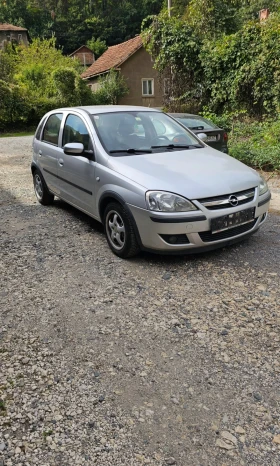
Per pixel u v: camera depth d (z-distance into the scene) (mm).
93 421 2307
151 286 3844
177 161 4543
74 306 3541
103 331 3164
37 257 4645
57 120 6070
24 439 2197
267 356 2834
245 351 2891
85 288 3855
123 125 5121
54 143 6035
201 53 16703
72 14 65250
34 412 2381
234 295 3637
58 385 2598
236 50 15289
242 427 2250
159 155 4711
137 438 2188
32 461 2064
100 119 5121
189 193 3922
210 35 19922
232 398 2459
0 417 2350
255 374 2660
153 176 4113
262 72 14016
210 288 3770
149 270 4184
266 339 3020
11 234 5480
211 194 3979
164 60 17750
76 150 4781
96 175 4676
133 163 4414
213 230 3994
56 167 5867
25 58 37125
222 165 4559
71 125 5551
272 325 3186
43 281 4039
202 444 2146
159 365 2764
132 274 4109
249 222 4324
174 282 3906
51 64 36844
